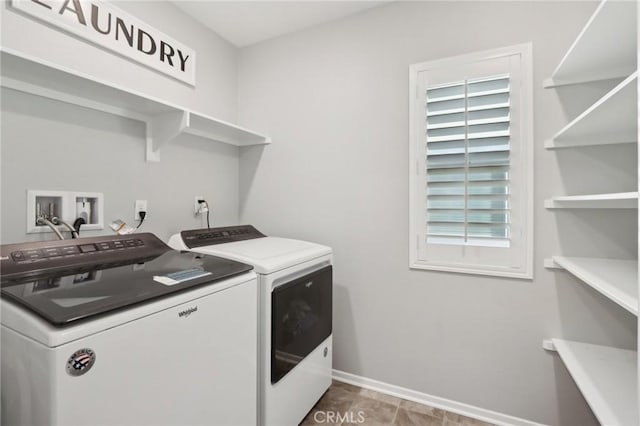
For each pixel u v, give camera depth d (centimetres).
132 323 79
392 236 186
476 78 162
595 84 142
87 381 70
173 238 162
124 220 159
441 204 172
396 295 186
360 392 190
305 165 212
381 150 188
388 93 186
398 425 162
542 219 151
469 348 169
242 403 116
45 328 67
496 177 159
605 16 93
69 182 137
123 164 159
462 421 165
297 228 215
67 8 135
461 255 168
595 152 142
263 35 219
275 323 133
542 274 152
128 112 158
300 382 154
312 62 208
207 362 101
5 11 118
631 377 117
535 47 152
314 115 208
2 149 117
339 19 200
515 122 154
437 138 171
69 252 112
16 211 121
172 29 183
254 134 208
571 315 149
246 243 175
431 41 174
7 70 112
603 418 94
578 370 123
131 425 79
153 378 84
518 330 158
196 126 187
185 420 93
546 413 154
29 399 70
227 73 226
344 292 200
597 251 144
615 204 136
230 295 110
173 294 92
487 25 161
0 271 92
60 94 132
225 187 225
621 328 141
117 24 154
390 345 188
